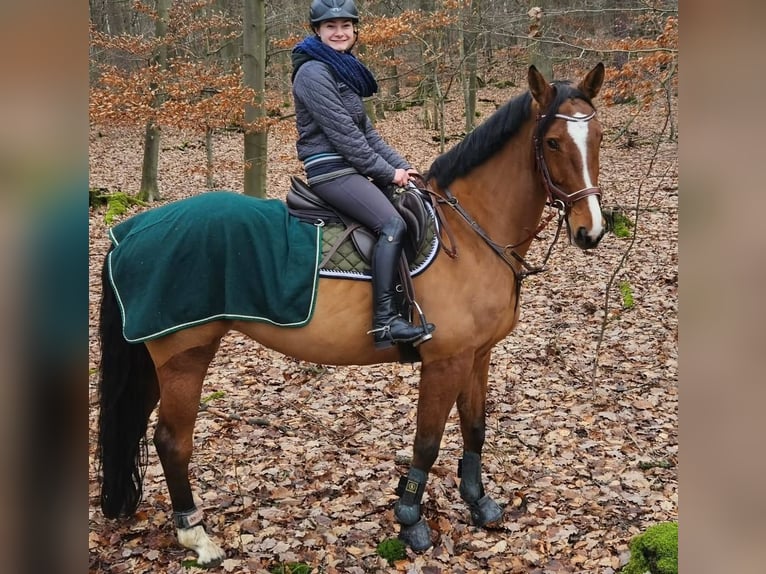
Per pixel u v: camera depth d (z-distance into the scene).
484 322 3.03
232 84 8.54
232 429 4.43
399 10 14.23
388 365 5.57
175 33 10.88
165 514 3.39
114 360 2.96
